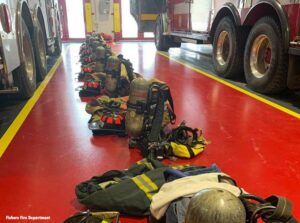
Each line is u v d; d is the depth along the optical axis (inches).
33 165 92.4
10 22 129.9
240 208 41.4
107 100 130.8
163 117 99.5
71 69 264.2
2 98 162.6
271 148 104.0
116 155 98.6
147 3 428.8
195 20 265.7
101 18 582.9
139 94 96.5
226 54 226.7
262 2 158.9
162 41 402.6
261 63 177.2
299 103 156.6
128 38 603.2
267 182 83.5
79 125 125.2
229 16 205.2
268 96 170.4
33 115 138.7
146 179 73.2
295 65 149.3
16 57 137.8
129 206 68.0
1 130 120.9
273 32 155.8
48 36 248.4
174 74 238.1
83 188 74.6
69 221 59.5
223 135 114.8
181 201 56.5
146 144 96.5
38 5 208.2
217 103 156.2
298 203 74.4
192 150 96.3
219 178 62.1
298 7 136.9
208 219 40.5
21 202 74.7
